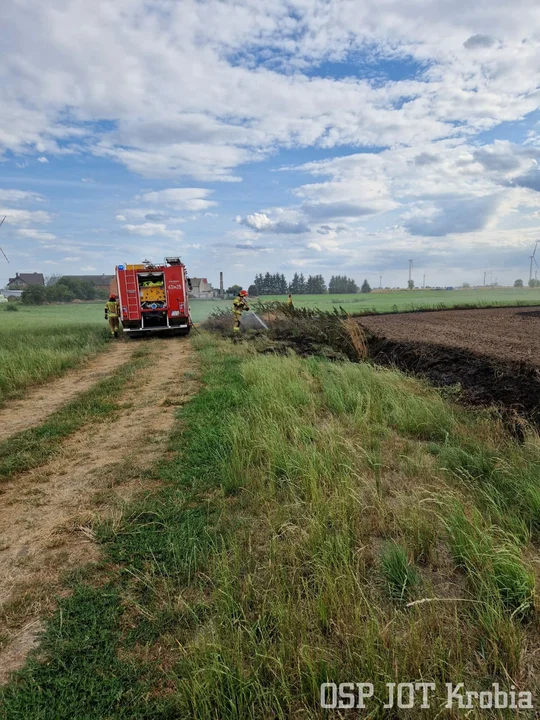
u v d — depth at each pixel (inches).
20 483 184.5
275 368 355.3
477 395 255.0
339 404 256.4
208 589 113.3
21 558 130.3
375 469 177.0
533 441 178.7
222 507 153.6
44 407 316.5
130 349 646.5
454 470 171.9
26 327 957.2
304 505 147.8
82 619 103.3
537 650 90.3
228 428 226.1
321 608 96.9
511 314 974.4
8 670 90.5
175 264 797.2
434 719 74.2
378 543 130.0
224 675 83.0
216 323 940.0
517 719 74.3
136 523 146.7
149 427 252.5
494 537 124.3
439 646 87.2
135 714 79.5
